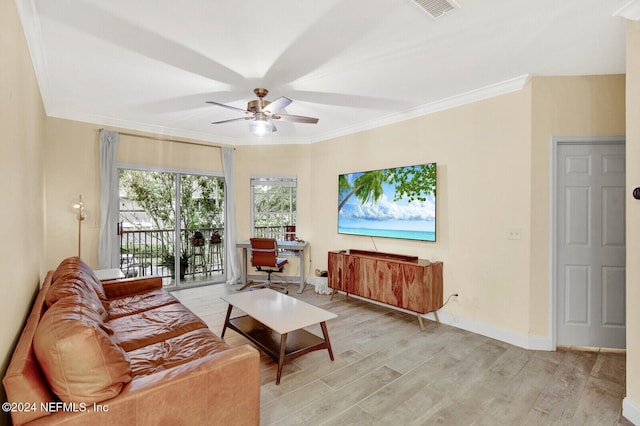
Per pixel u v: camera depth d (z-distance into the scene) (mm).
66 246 4164
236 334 3363
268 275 5645
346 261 4379
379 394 2281
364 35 2340
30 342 1416
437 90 3387
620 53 2580
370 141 4582
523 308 3072
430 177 3764
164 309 2803
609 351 2971
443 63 2771
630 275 2055
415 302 3520
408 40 2404
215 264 5812
